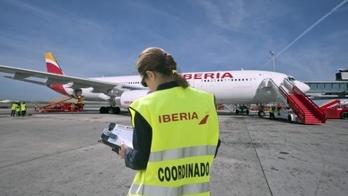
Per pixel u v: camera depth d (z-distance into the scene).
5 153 7.45
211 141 1.76
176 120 1.60
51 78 21.78
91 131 12.12
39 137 10.33
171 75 1.74
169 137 1.57
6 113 27.06
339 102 28.02
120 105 23.22
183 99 1.67
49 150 7.90
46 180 5.12
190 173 1.63
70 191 4.55
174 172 1.57
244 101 22.81
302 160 6.92
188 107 1.66
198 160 1.66
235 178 5.37
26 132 11.70
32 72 19.92
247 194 4.50
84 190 4.61
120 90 23.66
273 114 21.27
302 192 4.61
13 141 9.40
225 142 9.57
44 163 6.38
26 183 4.93
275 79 21.67
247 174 5.65
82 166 6.15
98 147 8.38
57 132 11.75
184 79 1.73
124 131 1.95
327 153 7.80
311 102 18.02
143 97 1.63
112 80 27.69
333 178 5.40
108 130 2.09
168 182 1.55
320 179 5.33
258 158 7.11
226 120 19.39
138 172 1.68
